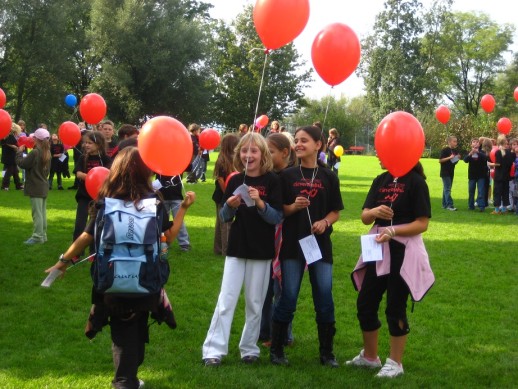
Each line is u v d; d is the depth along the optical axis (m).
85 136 8.51
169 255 9.30
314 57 5.33
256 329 5.12
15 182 17.66
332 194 5.21
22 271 8.04
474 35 75.69
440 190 21.42
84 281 7.62
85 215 8.45
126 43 44.72
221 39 59.12
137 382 4.17
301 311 6.66
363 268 5.09
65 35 42.81
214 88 52.56
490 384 4.75
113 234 3.87
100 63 47.03
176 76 46.72
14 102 44.25
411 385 4.62
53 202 15.12
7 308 6.44
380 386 4.65
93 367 4.88
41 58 41.44
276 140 5.59
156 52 45.03
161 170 4.68
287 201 5.13
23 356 5.06
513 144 15.20
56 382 4.51
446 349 5.56
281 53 57.66
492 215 14.93
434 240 11.21
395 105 62.59
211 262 8.89
